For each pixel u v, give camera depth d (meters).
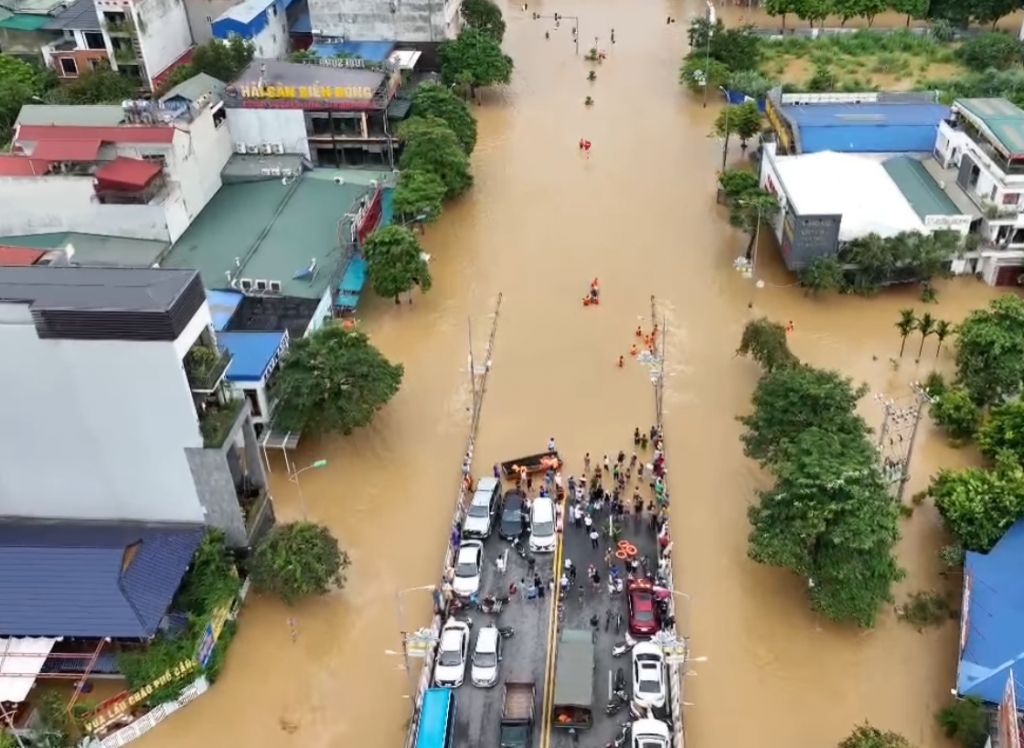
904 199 86.50
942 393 68.94
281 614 56.62
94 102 105.94
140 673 49.97
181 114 87.62
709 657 53.34
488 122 120.06
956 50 131.25
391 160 98.69
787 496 53.28
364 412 64.69
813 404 60.03
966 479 57.28
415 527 62.38
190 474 54.41
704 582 57.66
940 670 52.09
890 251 80.38
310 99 95.62
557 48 143.00
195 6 124.00
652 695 48.97
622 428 69.62
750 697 51.22
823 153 94.31
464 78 118.62
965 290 84.12
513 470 64.75
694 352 77.75
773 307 83.25
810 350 77.44
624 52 140.62
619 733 48.69
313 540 55.53
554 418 70.81
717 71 121.81
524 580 57.31
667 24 151.50
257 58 115.81
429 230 96.38
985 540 55.56
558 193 103.19
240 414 55.59
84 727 48.00
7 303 49.00
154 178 83.38
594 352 78.06
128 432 53.12
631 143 113.50
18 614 50.72
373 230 87.31
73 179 81.25
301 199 91.25
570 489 63.69
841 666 52.69
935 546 59.16
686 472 65.50
